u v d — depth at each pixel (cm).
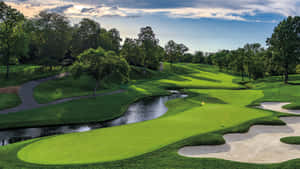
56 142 1853
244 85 8500
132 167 1287
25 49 6125
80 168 1271
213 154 1566
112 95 5062
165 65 13462
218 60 13788
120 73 4528
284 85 6366
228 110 3178
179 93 6169
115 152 1541
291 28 6562
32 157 1511
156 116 3566
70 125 2988
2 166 1334
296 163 1345
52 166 1312
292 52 6600
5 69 7088
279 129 2205
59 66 8194
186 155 1526
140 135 1969
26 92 4484
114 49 10175
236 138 1919
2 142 2298
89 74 4559
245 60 9906
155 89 6562
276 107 3500
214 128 2170
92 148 1653
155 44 10450
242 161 1445
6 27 5600
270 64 7350
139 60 10456
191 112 3105
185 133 1998
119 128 2300
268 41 7081
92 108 3781
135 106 4394
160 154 1482
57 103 3903
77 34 8462
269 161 1447
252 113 2936
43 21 6944
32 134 2569
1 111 3216
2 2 5472
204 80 9306
